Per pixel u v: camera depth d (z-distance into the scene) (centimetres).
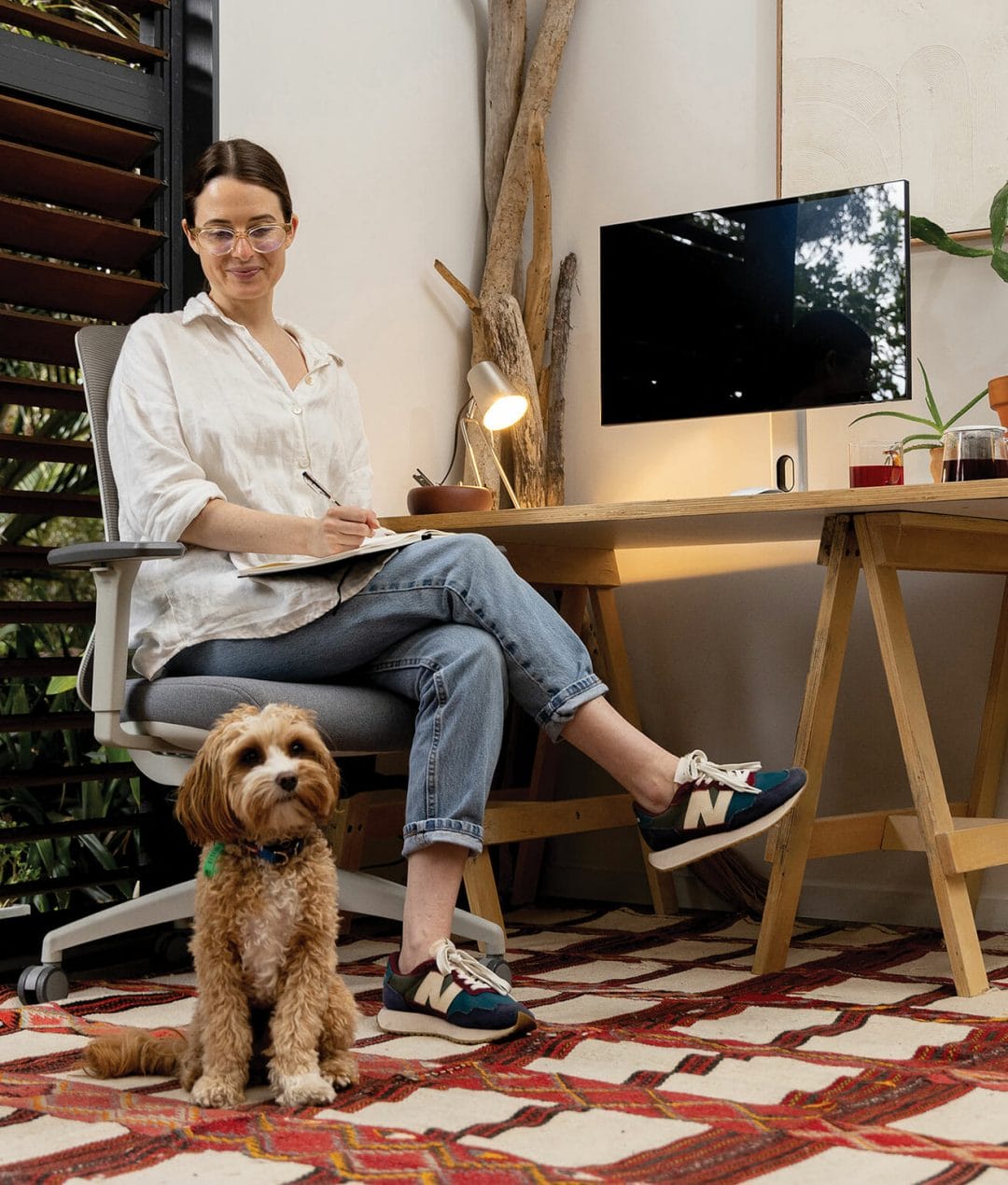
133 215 245
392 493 285
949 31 263
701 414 261
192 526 184
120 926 191
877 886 263
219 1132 122
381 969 216
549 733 177
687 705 288
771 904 207
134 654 191
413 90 294
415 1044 158
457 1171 109
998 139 258
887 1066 144
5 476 245
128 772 234
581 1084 138
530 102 305
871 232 245
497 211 307
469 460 294
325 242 271
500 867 292
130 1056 144
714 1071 143
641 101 301
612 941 242
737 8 289
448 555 177
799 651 275
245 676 188
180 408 194
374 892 187
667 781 175
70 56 235
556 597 291
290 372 209
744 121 288
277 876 134
